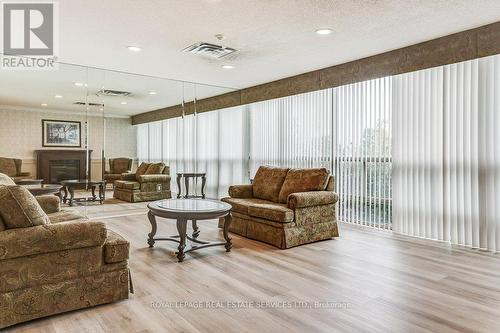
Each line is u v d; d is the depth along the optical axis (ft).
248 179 22.52
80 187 18.26
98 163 18.80
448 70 12.57
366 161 15.52
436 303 7.64
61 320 6.88
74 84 17.84
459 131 12.32
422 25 11.55
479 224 11.85
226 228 11.84
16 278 6.57
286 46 13.66
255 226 13.35
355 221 16.08
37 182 17.06
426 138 13.26
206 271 9.79
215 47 13.71
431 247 12.23
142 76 19.07
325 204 13.39
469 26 11.67
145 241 13.11
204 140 22.86
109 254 7.52
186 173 22.12
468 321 6.81
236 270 9.87
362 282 8.92
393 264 10.37
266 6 10.03
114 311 7.28
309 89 18.01
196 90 22.02
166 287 8.61
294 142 19.13
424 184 13.35
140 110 20.06
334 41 13.11
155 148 20.72
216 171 23.77
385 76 14.55
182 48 13.92
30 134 16.94
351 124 16.17
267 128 20.97
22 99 16.75
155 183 20.79
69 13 10.48
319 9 10.26
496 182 11.48
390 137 14.53
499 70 11.34
